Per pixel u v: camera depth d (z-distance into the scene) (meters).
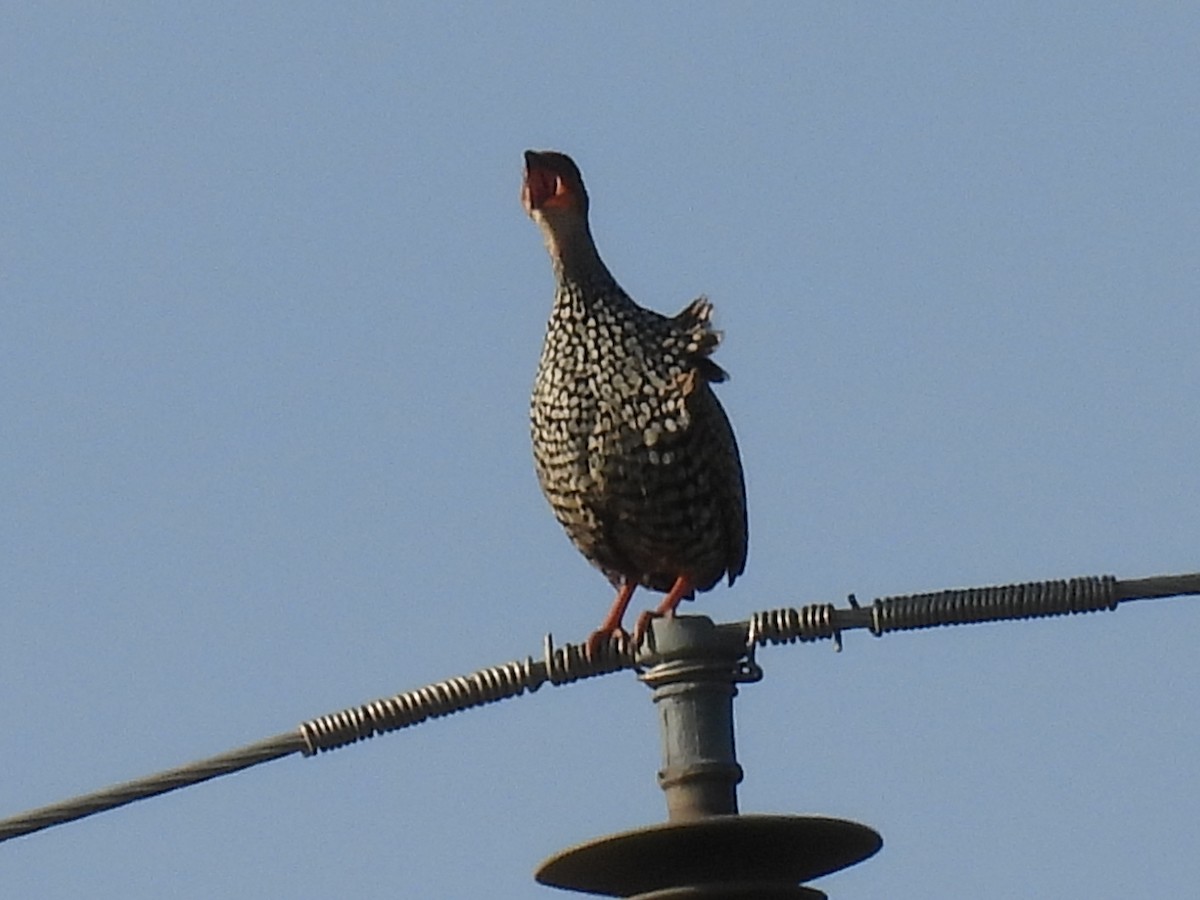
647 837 9.73
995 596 10.52
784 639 10.45
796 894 9.74
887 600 10.52
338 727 10.95
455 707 10.99
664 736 10.34
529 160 13.84
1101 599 10.47
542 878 9.97
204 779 11.02
